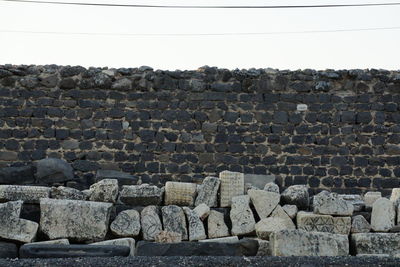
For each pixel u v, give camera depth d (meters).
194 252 10.59
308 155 19.02
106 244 10.51
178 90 19.17
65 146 18.83
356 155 19.03
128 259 9.62
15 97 18.97
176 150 18.92
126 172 18.80
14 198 11.03
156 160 18.88
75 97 19.03
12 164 18.69
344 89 19.30
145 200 11.43
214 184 11.80
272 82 19.25
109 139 18.91
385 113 19.22
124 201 11.44
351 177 18.94
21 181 17.89
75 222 10.79
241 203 11.49
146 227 11.05
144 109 19.06
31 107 18.95
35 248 10.16
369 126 19.14
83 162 18.75
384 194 18.83
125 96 19.09
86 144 18.88
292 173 18.92
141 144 18.91
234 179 11.89
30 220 10.93
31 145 18.78
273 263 9.45
